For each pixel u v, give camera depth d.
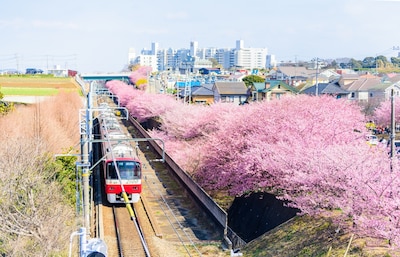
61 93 44.91
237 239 18.61
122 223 19.59
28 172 18.23
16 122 27.64
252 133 24.19
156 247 16.86
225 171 23.81
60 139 27.45
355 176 15.23
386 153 17.31
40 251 14.77
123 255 16.11
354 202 14.57
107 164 21.53
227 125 25.78
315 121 22.20
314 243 15.55
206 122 31.92
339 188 16.03
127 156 22.36
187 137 33.44
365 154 17.25
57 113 35.31
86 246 9.11
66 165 21.95
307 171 17.83
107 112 39.84
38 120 28.22
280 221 19.02
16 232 14.95
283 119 23.14
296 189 17.92
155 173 29.89
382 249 13.74
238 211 23.05
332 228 15.86
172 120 36.59
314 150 18.42
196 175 26.92
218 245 17.89
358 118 24.83
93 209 21.47
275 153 19.94
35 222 15.30
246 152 22.14
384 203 13.91
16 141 20.55
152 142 37.25
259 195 21.62
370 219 13.97
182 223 20.52
